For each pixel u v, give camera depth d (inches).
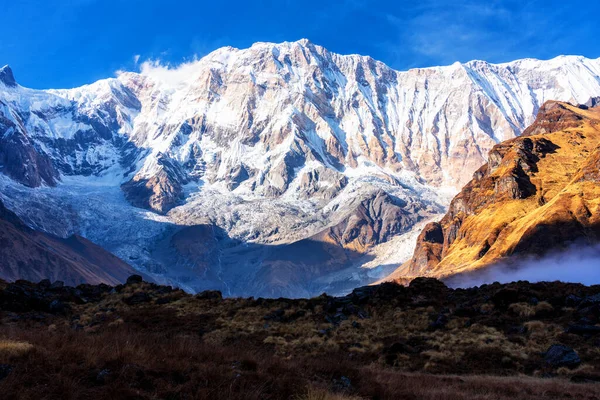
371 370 1587.1
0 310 2431.1
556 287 2348.7
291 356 1866.4
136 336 1466.5
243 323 2336.4
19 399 805.2
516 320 2122.3
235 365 1170.6
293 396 973.8
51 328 2235.5
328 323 2301.9
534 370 1727.4
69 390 851.4
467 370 1763.0
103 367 977.5
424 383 1402.6
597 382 1524.4
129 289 2891.2
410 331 2162.9
